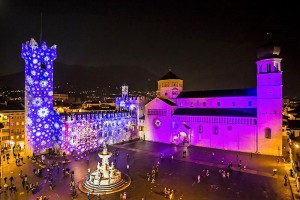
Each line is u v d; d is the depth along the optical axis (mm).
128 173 58281
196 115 88562
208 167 62656
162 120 97812
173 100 103062
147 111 102938
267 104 74250
